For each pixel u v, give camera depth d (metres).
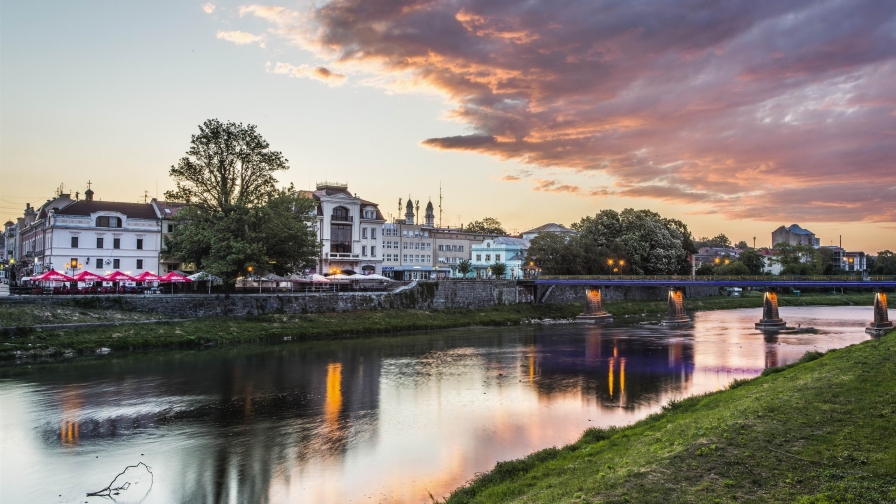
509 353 72.38
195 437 38.31
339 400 47.78
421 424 41.12
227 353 70.38
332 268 109.50
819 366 45.41
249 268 83.19
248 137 87.19
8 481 31.30
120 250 97.19
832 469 22.47
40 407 44.81
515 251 175.00
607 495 21.80
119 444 36.91
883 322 95.56
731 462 23.92
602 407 45.38
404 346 78.44
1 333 64.12
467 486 28.80
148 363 62.44
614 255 146.75
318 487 30.41
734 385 47.62
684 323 112.44
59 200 112.50
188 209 86.19
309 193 127.94
